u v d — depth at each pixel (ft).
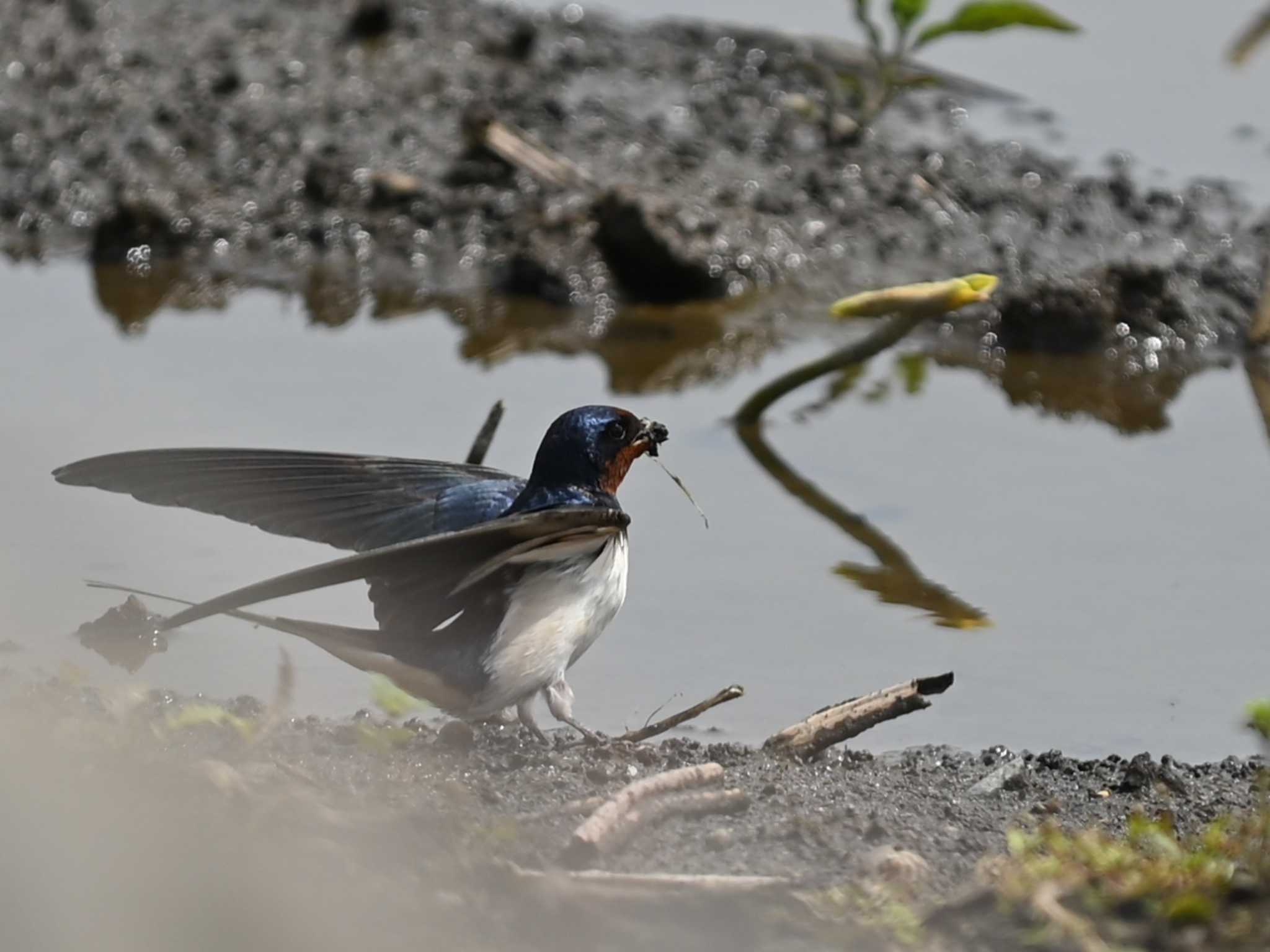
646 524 44.01
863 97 65.41
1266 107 69.00
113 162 61.52
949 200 60.18
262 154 61.82
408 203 59.36
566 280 55.88
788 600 40.45
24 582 39.34
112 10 70.69
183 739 30.17
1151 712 35.86
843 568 41.91
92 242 58.54
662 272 55.62
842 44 71.41
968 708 36.19
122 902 23.22
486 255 57.52
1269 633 38.81
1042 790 31.81
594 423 33.94
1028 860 25.70
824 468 47.01
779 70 69.41
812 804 29.45
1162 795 31.65
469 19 72.13
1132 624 39.27
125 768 26.96
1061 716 35.78
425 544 26.96
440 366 51.67
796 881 26.13
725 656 37.99
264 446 44.62
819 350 54.24
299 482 32.37
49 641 37.01
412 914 24.17
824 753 33.22
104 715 30.91
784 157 62.54
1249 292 55.93
